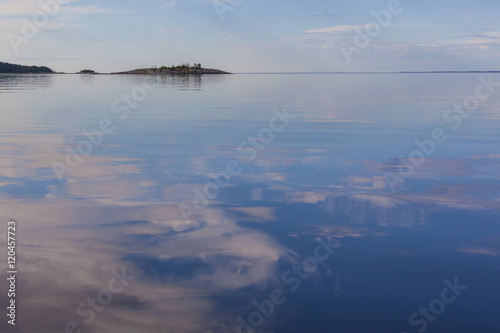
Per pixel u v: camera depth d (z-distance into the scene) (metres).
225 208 3.51
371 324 1.93
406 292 2.19
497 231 3.00
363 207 3.52
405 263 2.51
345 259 2.56
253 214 3.36
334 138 7.06
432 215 3.32
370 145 6.41
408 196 3.82
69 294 2.15
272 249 2.71
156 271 2.40
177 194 3.89
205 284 2.27
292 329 1.89
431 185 4.17
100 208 3.47
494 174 4.61
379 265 2.48
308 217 3.29
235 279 2.33
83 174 4.56
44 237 2.85
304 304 2.09
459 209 3.46
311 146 6.34
